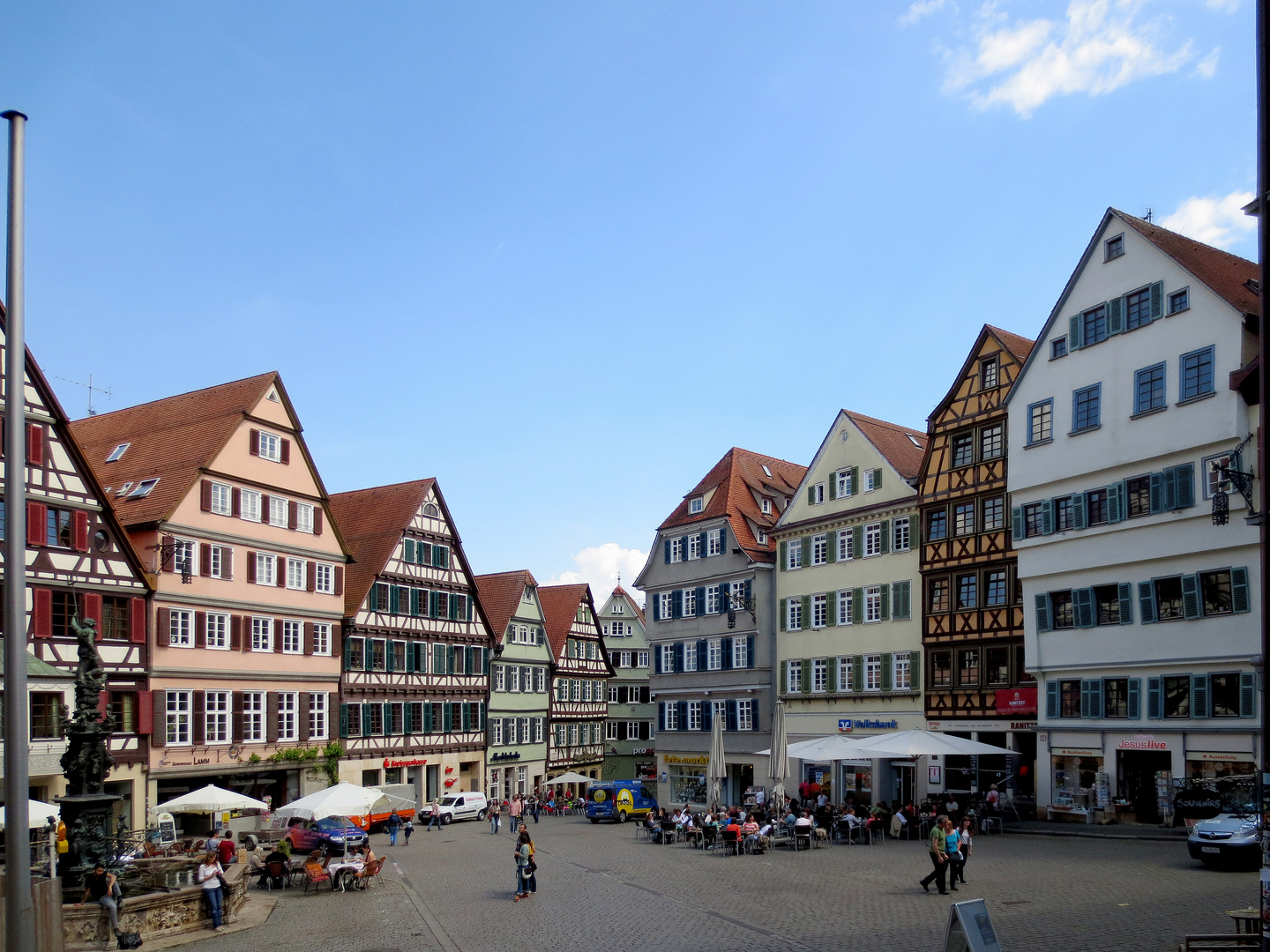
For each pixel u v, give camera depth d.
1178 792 31.12
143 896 20.69
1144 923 16.95
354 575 53.34
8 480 11.02
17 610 10.91
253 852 32.19
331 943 19.48
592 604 75.69
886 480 44.53
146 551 39.94
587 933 19.08
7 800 10.75
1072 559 35.59
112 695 37.06
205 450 42.97
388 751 52.44
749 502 54.69
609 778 76.75
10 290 11.27
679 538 56.12
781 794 36.97
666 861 30.34
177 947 19.83
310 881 27.36
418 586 55.97
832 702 46.09
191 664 40.66
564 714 70.62
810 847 31.98
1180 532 31.97
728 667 52.12
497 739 62.53
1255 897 18.66
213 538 42.38
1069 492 36.00
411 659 54.81
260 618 44.56
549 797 64.19
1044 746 36.03
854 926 18.30
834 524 46.72
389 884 27.97
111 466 45.25
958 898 20.64
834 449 47.44
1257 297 32.53
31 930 10.78
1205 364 31.61
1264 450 13.93
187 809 30.53
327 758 47.25
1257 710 29.48
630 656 79.12
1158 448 32.75
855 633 45.19
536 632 67.81
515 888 26.00
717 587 53.47
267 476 45.72
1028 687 37.31
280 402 47.03
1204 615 31.12
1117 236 34.97
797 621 48.44
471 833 46.50
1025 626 37.22
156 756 38.62
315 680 47.56
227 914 22.48
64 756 22.16
